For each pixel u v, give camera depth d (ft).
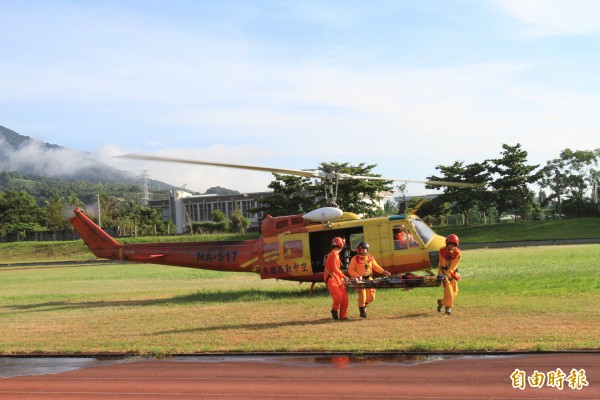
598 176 252.21
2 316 56.39
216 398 26.21
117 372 31.55
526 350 31.55
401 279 44.68
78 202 367.86
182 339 39.01
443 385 26.58
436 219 248.52
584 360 29.73
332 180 65.82
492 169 225.15
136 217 354.13
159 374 30.71
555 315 41.39
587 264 83.35
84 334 43.14
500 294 54.24
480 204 224.94
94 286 91.71
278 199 209.97
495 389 25.79
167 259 70.44
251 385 27.99
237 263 67.21
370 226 62.54
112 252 72.59
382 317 44.70
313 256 63.93
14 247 247.91
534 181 226.58
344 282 44.75
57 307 62.69
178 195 460.55
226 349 35.19
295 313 48.93
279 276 64.95
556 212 260.42
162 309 56.03
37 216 367.04
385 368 29.86
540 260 96.07
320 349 33.86
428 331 37.76
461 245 177.06
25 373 32.32
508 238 202.49
